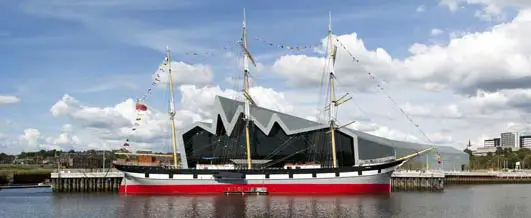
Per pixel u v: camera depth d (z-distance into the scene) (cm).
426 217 5925
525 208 6906
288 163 10094
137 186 8925
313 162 9962
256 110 10400
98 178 9888
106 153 16638
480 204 7394
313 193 8631
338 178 8638
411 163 15038
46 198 8256
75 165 16025
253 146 10138
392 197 8300
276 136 10150
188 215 6069
